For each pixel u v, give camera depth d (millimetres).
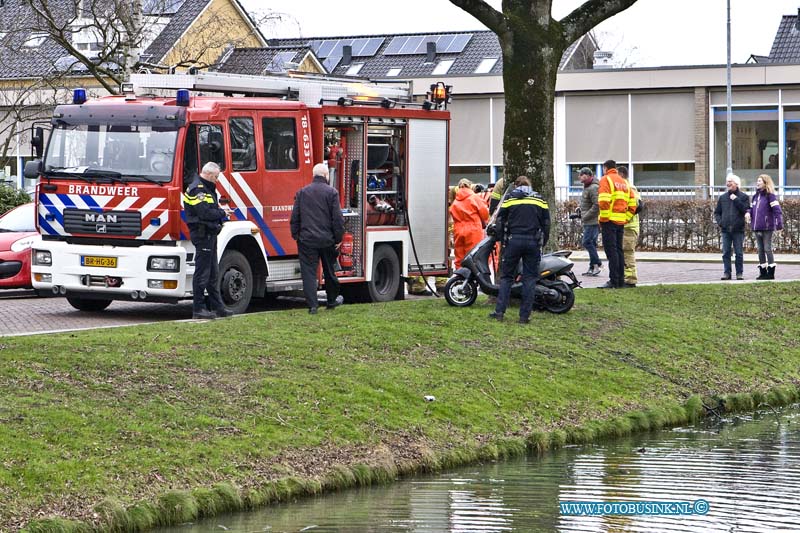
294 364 14484
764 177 26750
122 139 19094
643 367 17344
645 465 13242
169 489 10688
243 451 11727
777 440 14789
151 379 13094
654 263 34531
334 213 18109
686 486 12234
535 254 18266
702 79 47719
